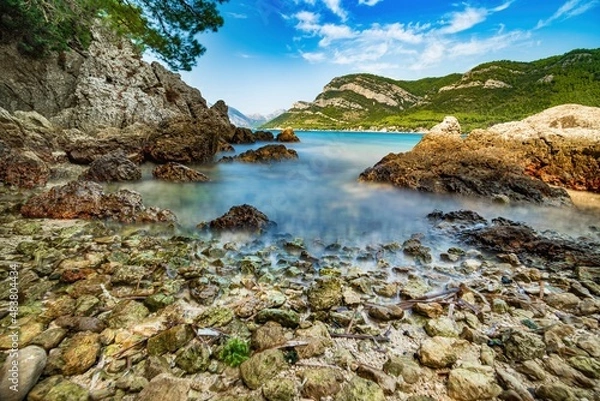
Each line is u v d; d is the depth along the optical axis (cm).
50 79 2025
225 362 273
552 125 1426
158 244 567
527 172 1307
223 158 1838
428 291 425
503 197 1004
